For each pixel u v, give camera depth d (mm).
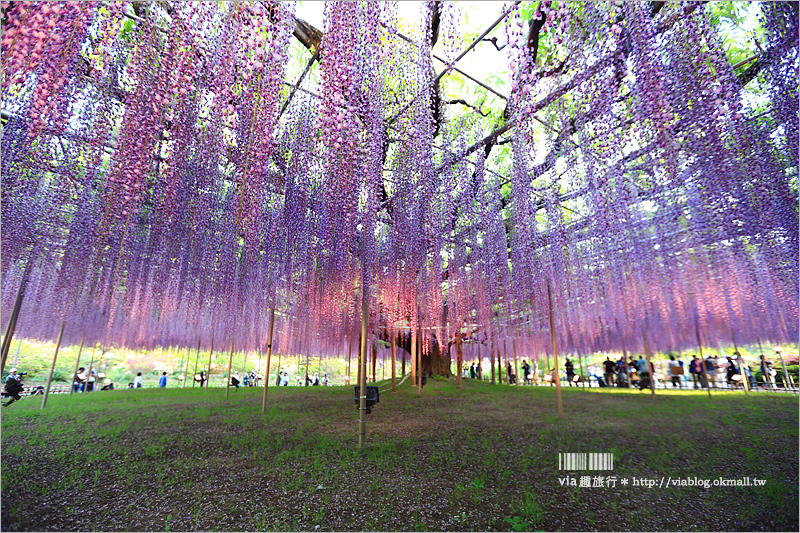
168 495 3170
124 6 1812
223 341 10492
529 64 2391
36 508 2906
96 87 1962
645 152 2477
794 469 3371
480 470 3713
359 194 3012
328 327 6820
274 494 3184
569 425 5484
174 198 2818
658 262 3939
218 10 1996
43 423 6398
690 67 2186
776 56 2549
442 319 6883
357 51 2463
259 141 2375
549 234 5156
